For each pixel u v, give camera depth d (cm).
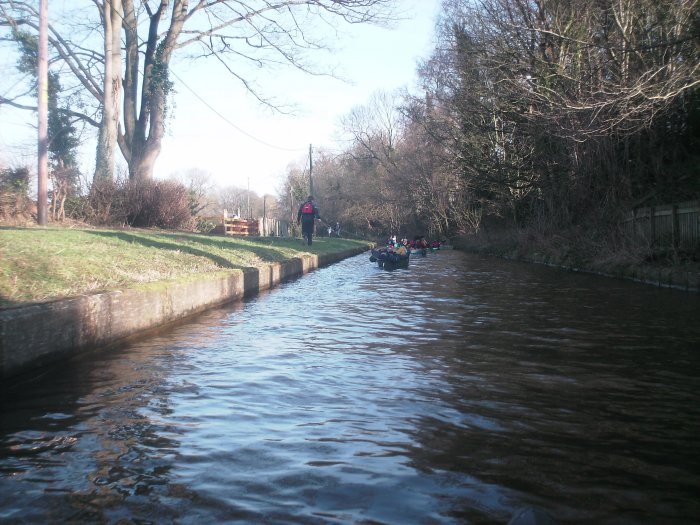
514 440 405
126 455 378
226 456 376
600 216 2189
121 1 2494
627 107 1711
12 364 524
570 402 492
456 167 3606
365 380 563
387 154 6512
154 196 2158
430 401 495
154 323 827
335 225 6950
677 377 572
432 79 3569
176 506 308
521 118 2725
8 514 300
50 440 404
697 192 1862
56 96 2723
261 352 691
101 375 580
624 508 308
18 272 717
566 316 977
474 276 1872
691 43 1689
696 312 1017
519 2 2495
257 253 1767
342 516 297
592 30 2197
